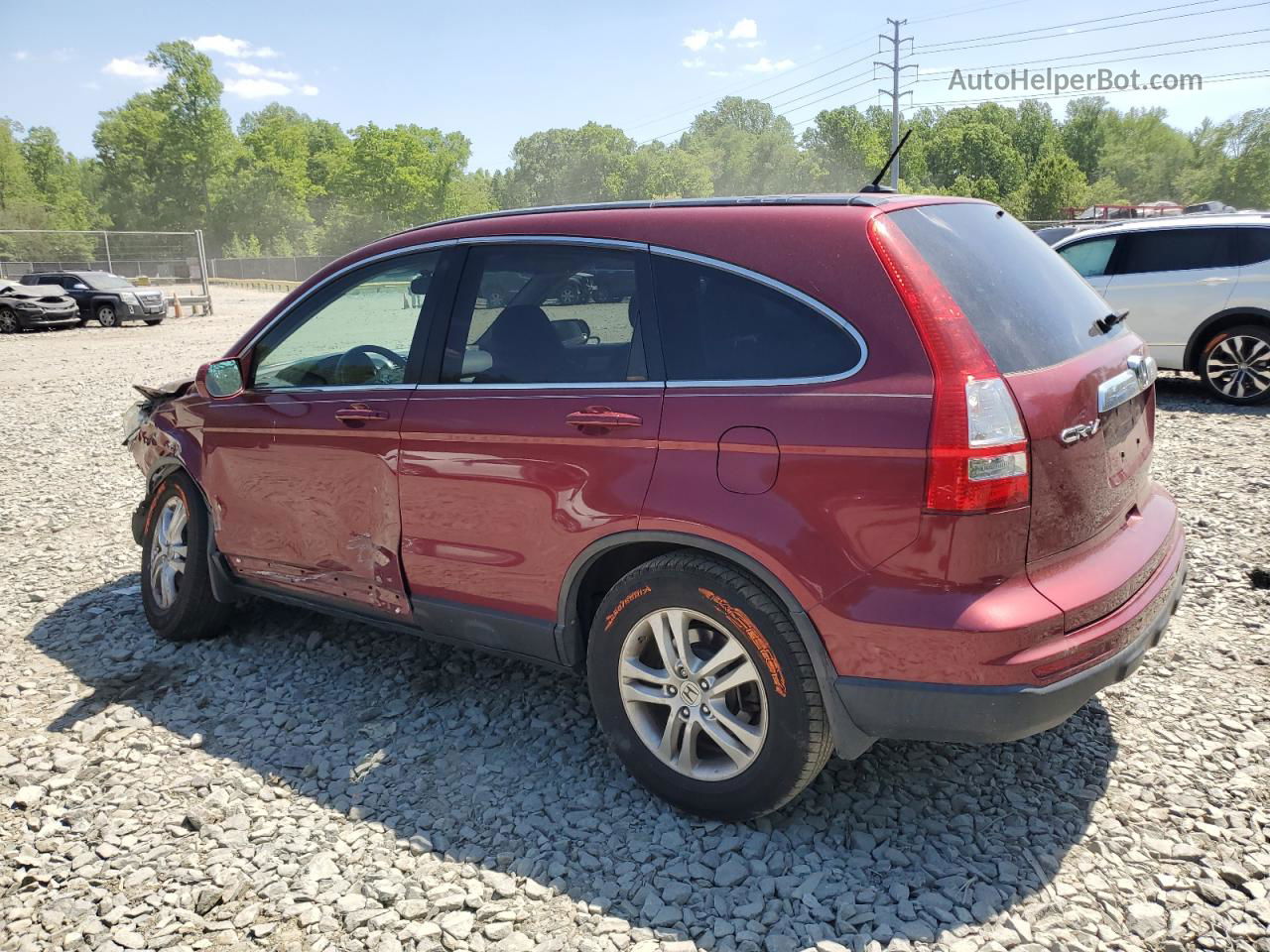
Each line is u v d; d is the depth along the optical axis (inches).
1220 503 235.6
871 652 99.9
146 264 1423.5
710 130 6441.9
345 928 101.1
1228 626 166.1
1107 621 103.4
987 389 95.6
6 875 112.0
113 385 546.6
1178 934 95.5
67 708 152.5
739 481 104.8
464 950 97.3
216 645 175.9
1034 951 93.7
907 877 105.3
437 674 160.6
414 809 122.1
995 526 95.3
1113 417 111.7
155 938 100.7
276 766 133.7
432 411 131.1
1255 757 125.8
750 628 106.0
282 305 158.6
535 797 123.5
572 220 125.8
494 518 125.8
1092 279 398.6
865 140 4648.1
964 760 128.3
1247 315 363.9
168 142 3821.4
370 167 3641.7
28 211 3336.6
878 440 96.9
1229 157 4291.3
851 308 102.1
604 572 125.8
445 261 136.7
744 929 98.7
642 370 114.6
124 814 122.9
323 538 148.6
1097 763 126.1
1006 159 4626.0
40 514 270.5
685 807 117.0
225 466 161.5
